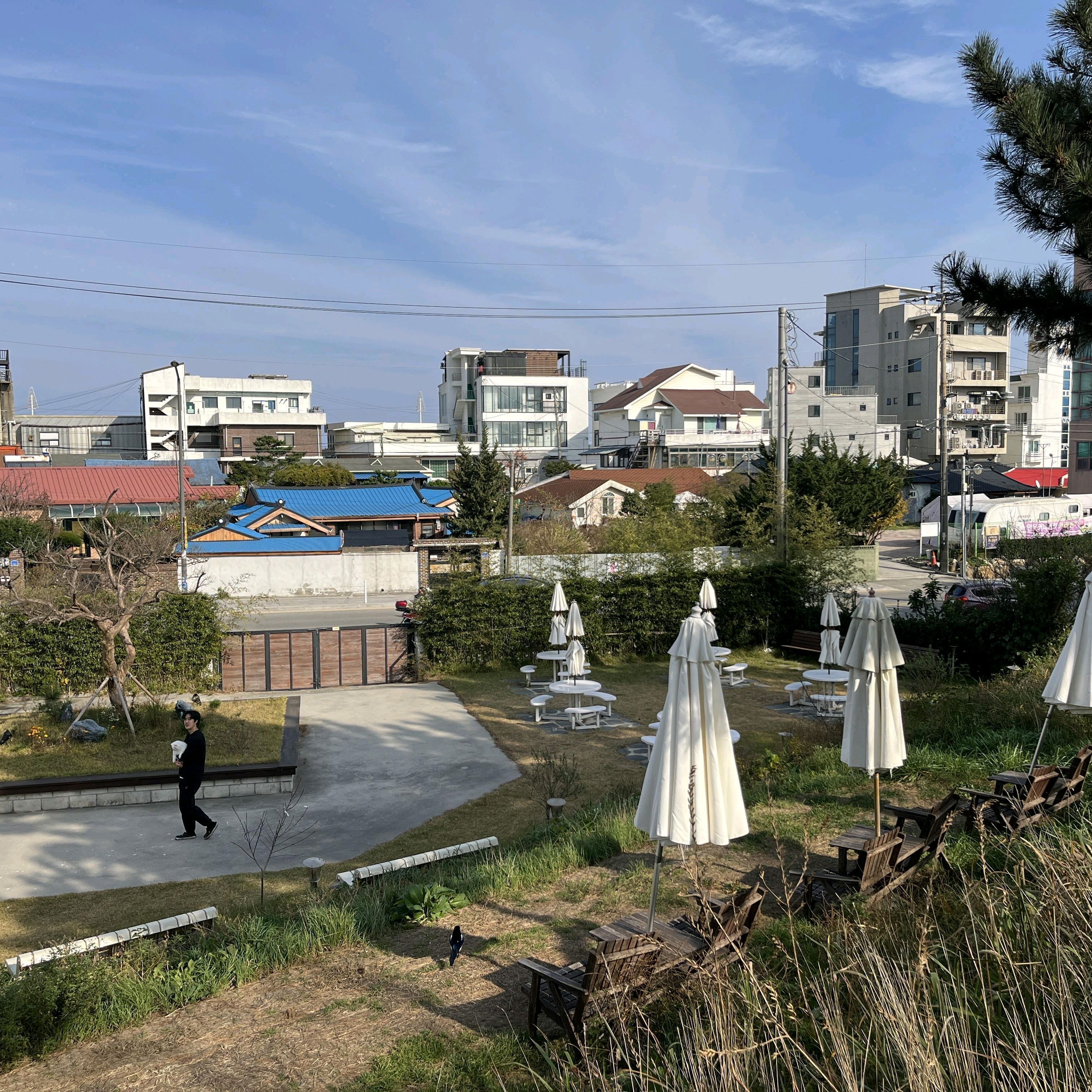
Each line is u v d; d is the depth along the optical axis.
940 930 5.50
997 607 19.81
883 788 10.29
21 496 43.78
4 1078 5.64
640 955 5.21
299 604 34.50
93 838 12.12
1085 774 8.75
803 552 26.34
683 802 5.77
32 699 18.80
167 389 84.69
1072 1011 3.91
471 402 100.38
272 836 12.11
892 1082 3.98
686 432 89.56
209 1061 5.64
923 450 76.56
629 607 23.62
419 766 15.06
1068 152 10.27
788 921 6.55
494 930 7.45
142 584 18.98
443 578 24.08
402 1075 5.21
